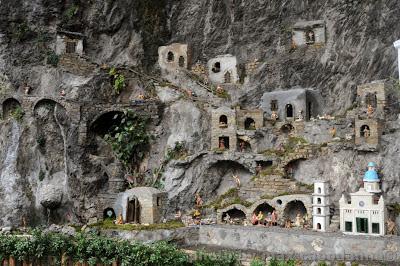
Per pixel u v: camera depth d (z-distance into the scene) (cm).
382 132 3278
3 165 3628
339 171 3291
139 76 4144
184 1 4362
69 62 4059
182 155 3728
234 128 3659
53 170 3653
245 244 3056
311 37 4006
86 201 3612
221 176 3709
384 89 3394
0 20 4066
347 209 2962
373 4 3750
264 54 4178
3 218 3491
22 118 3722
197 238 3266
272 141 3662
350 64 3791
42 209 3575
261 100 3956
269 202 3300
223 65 4219
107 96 4059
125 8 4291
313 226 3083
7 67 4028
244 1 4247
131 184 3753
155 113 3897
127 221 3434
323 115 3759
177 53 4266
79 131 3734
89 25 4288
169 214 3559
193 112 3834
